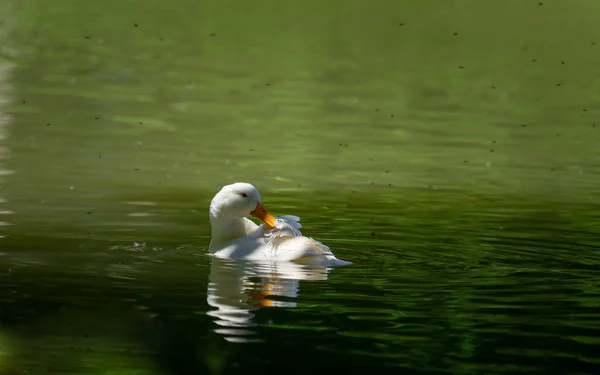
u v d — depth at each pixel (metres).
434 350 8.30
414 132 23.80
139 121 23.61
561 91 30.25
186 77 29.84
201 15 41.06
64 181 17.02
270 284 10.20
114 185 16.86
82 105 25.12
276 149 21.17
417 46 36.94
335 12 43.22
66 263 11.06
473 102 28.11
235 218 11.85
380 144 22.19
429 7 44.84
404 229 13.68
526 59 35.12
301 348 8.27
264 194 16.70
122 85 28.17
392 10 44.00
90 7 41.00
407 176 18.88
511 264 11.42
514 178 18.98
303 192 17.00
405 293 9.98
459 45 37.25
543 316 9.24
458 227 13.94
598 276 10.84
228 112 25.30
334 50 35.56
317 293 9.89
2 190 15.98
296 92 28.42
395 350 8.27
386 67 33.00
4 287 9.97
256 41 36.53
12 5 40.06
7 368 7.83
